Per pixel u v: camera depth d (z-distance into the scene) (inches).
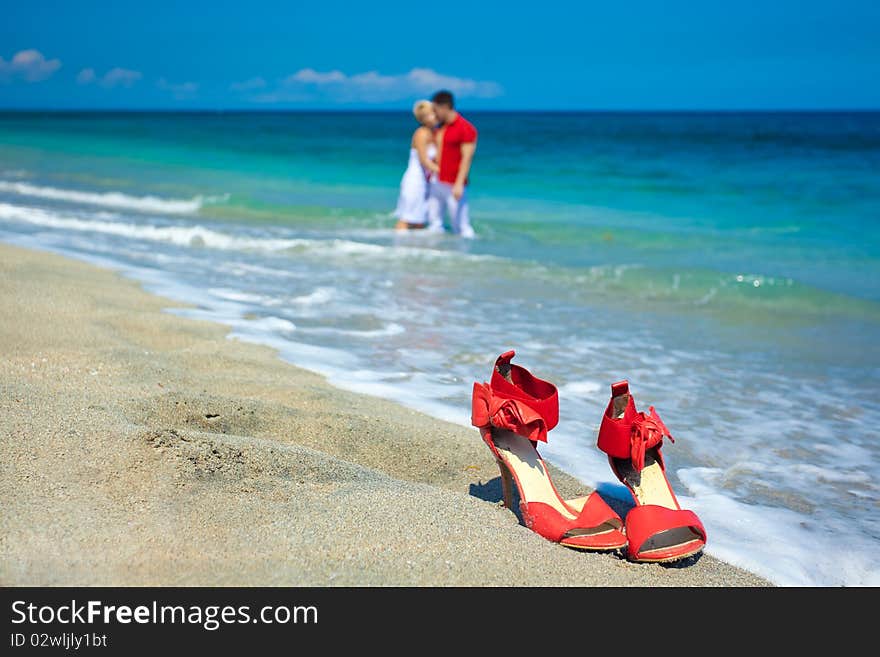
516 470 116.1
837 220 454.0
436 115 406.6
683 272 300.7
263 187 615.5
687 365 200.4
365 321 233.0
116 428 121.9
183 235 369.1
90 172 704.4
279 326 221.1
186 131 1549.0
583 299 270.4
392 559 97.0
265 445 123.9
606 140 1155.3
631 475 119.8
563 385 182.2
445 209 419.2
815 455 146.9
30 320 195.9
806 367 200.7
